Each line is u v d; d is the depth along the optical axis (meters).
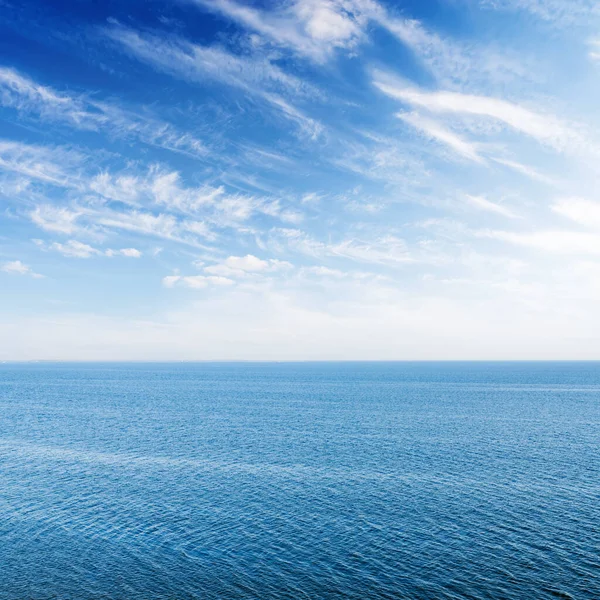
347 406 135.88
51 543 39.88
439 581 33.22
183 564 36.06
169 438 84.38
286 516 45.38
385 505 48.09
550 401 150.62
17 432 91.25
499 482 55.56
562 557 36.38
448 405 138.12
